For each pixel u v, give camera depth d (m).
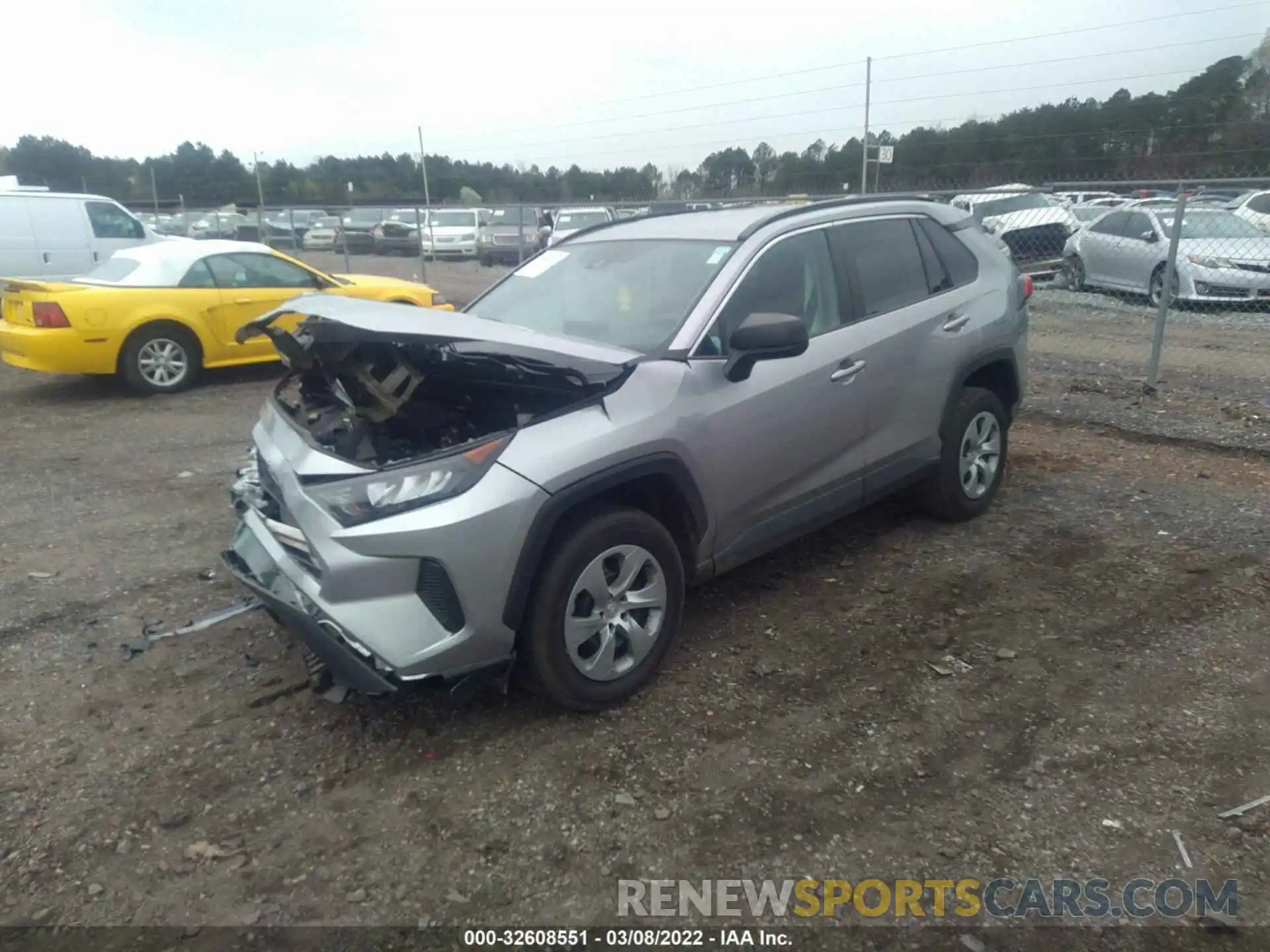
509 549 3.38
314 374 4.26
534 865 2.99
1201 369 9.65
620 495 3.92
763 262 4.45
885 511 5.83
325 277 10.99
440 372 3.70
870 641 4.29
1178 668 3.98
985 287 5.47
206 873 2.97
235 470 7.06
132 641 4.39
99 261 15.57
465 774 3.43
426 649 3.35
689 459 3.90
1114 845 3.01
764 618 4.54
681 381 3.92
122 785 3.39
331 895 2.88
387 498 3.30
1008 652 4.15
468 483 3.35
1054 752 3.47
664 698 3.88
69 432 8.34
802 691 3.91
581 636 3.65
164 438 8.09
